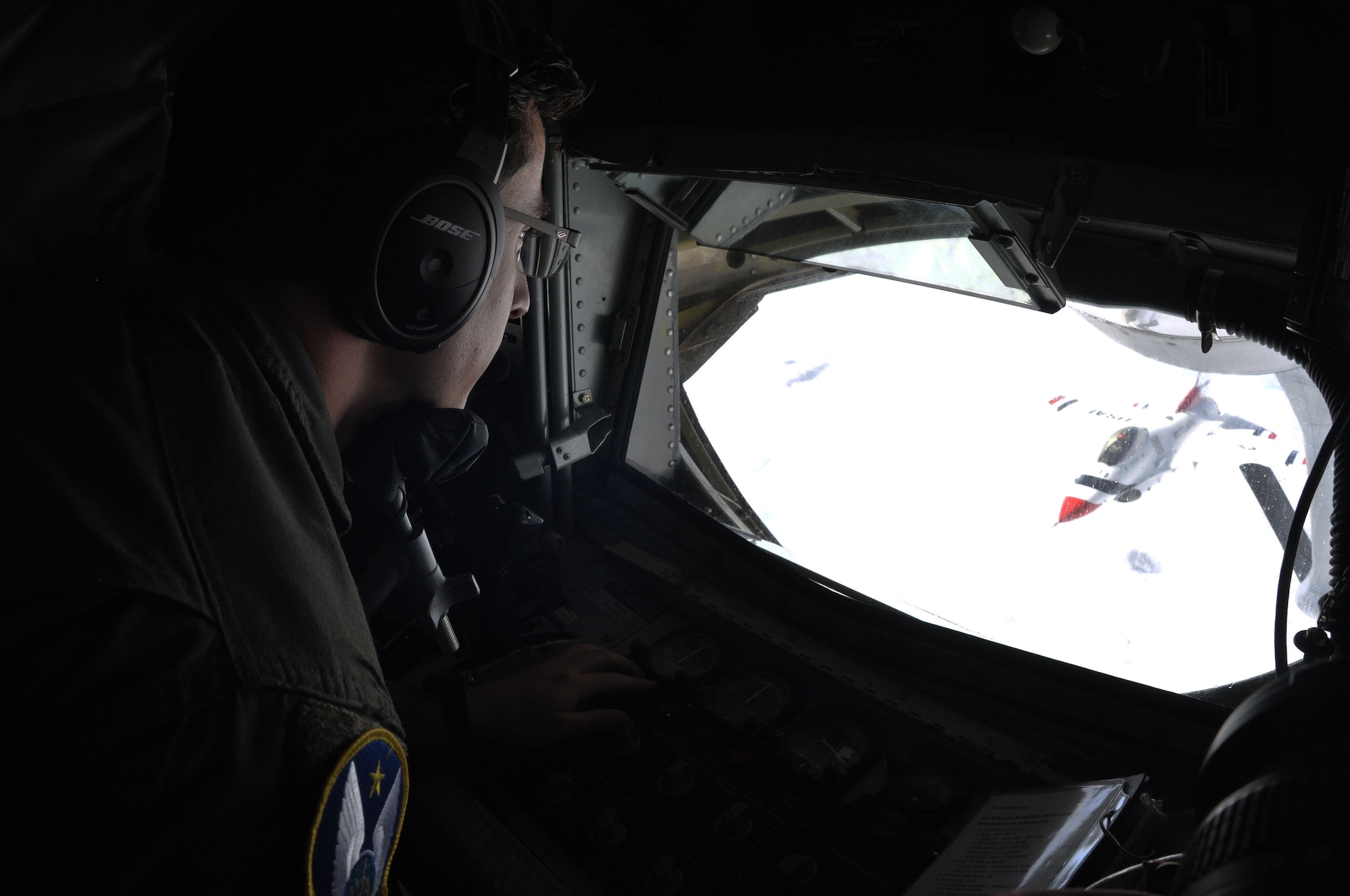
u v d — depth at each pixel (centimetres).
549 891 105
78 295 59
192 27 152
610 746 127
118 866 43
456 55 64
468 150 64
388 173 61
